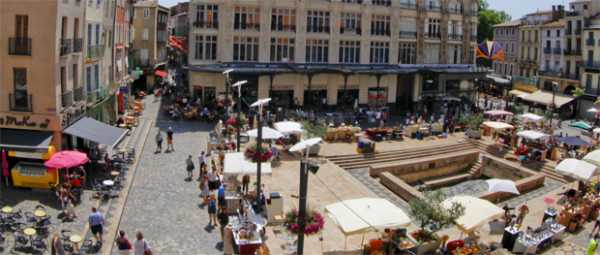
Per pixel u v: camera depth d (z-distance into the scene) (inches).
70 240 546.9
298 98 1700.3
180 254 597.0
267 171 760.3
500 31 2746.1
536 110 1785.2
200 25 1585.9
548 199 901.8
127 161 946.7
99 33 1084.5
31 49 781.3
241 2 1583.4
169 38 2684.5
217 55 1601.9
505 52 2709.2
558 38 2209.6
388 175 1010.7
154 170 939.3
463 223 621.6
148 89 2047.2
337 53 1754.4
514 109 1868.8
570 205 802.2
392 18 1841.8
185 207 757.9
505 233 682.8
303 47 1688.0
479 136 1449.3
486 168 1259.8
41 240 569.9
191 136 1258.6
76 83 925.8
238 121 884.0
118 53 1385.3
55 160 704.4
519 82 2472.9
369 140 1342.3
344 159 1154.7
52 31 781.3
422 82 1939.0
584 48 2005.4
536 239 678.5
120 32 1418.6
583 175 906.1
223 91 1571.1
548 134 1373.0
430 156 1279.5
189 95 1673.2
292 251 622.8
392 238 616.4
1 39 780.0
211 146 1079.6
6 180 753.0
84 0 933.2
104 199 754.8
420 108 1966.0
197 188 854.5
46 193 746.2
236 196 778.8
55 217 665.0
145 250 548.1
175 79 2365.9
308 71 1566.2
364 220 565.3
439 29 1991.9
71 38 868.0
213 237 657.0
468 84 2110.0
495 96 2723.9
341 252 589.0
